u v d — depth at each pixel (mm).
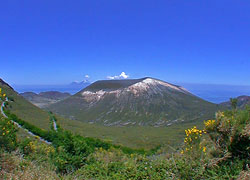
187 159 6461
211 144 6992
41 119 64438
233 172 5629
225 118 6727
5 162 6754
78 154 9727
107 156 12289
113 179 7438
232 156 6254
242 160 5906
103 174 8109
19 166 6848
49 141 27703
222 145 6574
